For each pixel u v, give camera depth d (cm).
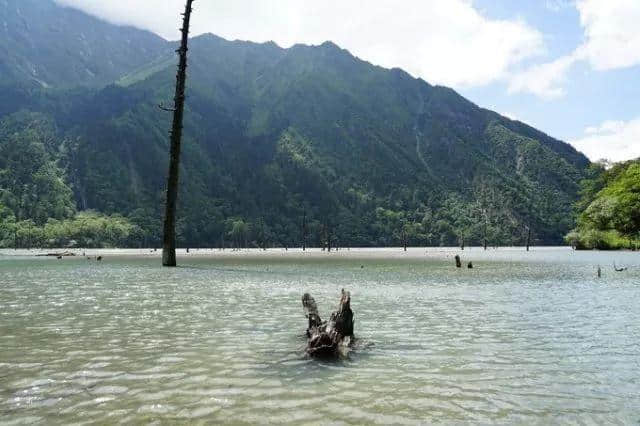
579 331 1428
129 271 4069
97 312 1694
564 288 2808
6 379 876
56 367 960
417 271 4475
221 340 1243
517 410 755
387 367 1010
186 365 992
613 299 2248
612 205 12344
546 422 707
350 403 777
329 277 3606
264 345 1193
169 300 2062
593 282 3234
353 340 1227
